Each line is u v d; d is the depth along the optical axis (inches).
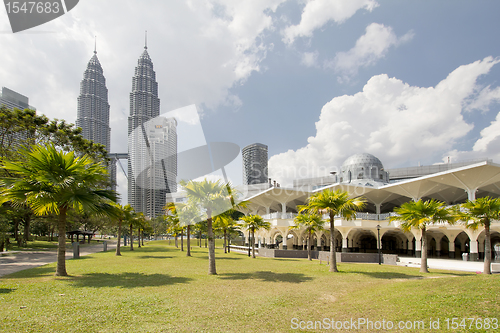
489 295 350.3
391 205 2330.2
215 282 530.3
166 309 335.3
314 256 1312.7
